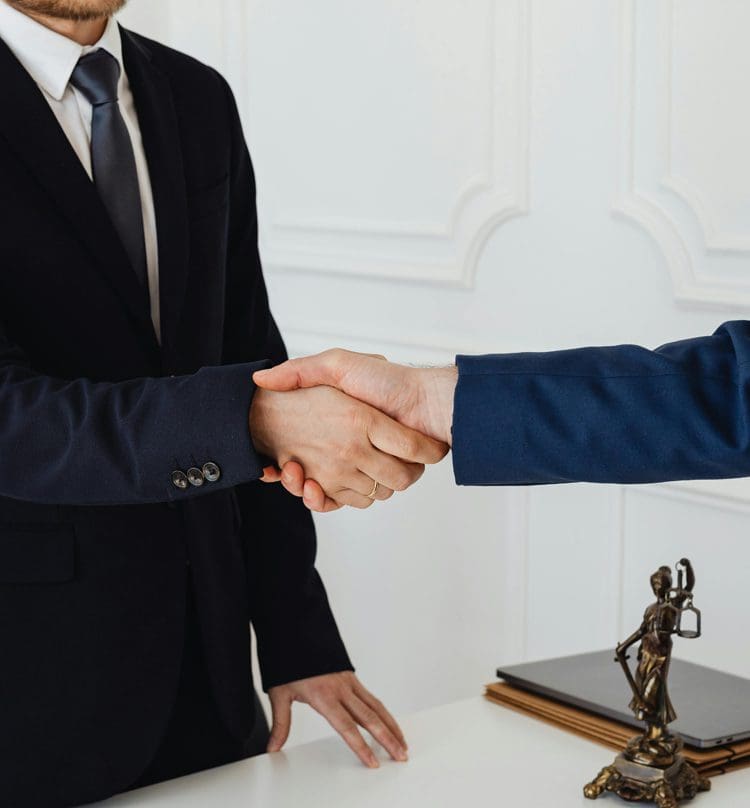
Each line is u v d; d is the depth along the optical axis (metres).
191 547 1.39
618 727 1.39
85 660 1.31
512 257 2.25
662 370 1.07
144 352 1.36
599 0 2.04
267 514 1.57
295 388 1.16
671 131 1.96
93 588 1.31
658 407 1.05
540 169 2.17
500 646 2.38
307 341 2.71
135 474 1.12
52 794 1.30
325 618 1.55
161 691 1.35
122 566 1.32
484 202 2.27
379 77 2.47
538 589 2.28
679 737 1.27
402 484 1.19
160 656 1.35
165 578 1.35
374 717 1.41
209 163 1.51
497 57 2.22
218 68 2.86
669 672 1.55
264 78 2.75
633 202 2.02
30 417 1.15
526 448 1.07
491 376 1.09
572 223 2.13
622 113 2.02
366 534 2.63
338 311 2.64
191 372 1.44
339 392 1.15
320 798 1.27
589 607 2.19
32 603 1.29
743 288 1.88
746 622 1.94
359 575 2.66
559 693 1.47
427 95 2.37
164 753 1.48
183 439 1.11
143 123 1.44
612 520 2.12
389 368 1.15
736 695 1.46
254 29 2.76
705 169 1.92
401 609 2.58
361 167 2.54
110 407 1.14
